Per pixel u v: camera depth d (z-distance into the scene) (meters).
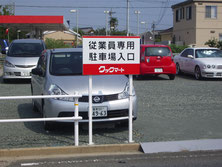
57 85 6.21
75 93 5.28
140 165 4.68
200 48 15.64
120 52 5.49
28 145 5.50
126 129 6.58
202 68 14.28
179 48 33.28
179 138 5.92
